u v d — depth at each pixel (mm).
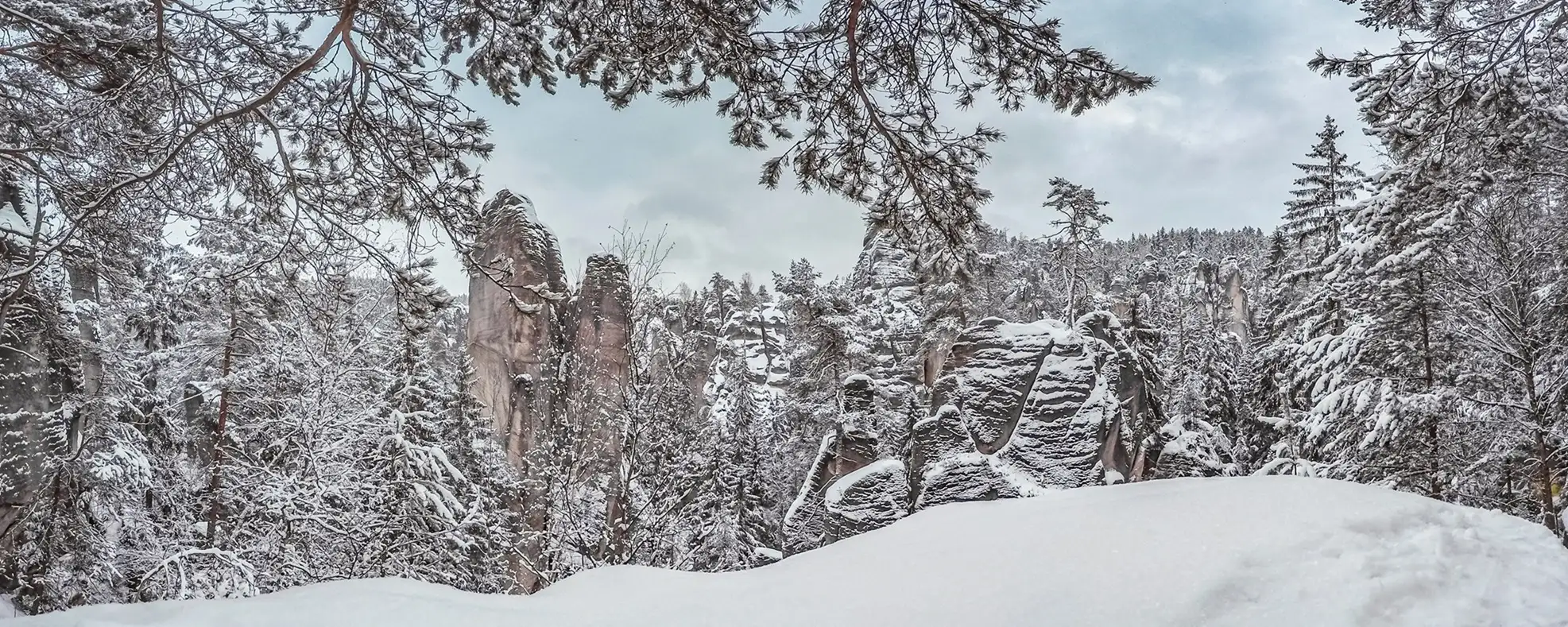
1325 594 5641
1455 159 11227
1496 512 6773
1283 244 45406
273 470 21516
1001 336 22047
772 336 60219
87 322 18938
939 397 22000
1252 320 51562
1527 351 17656
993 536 7578
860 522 21000
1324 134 31641
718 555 26281
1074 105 6852
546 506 21797
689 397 24938
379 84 7801
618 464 23297
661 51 7090
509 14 7523
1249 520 6844
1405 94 10141
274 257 8625
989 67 6887
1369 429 19688
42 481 17016
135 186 8133
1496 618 5324
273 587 19844
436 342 24984
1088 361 21281
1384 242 19547
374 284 19719
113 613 6055
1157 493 7988
